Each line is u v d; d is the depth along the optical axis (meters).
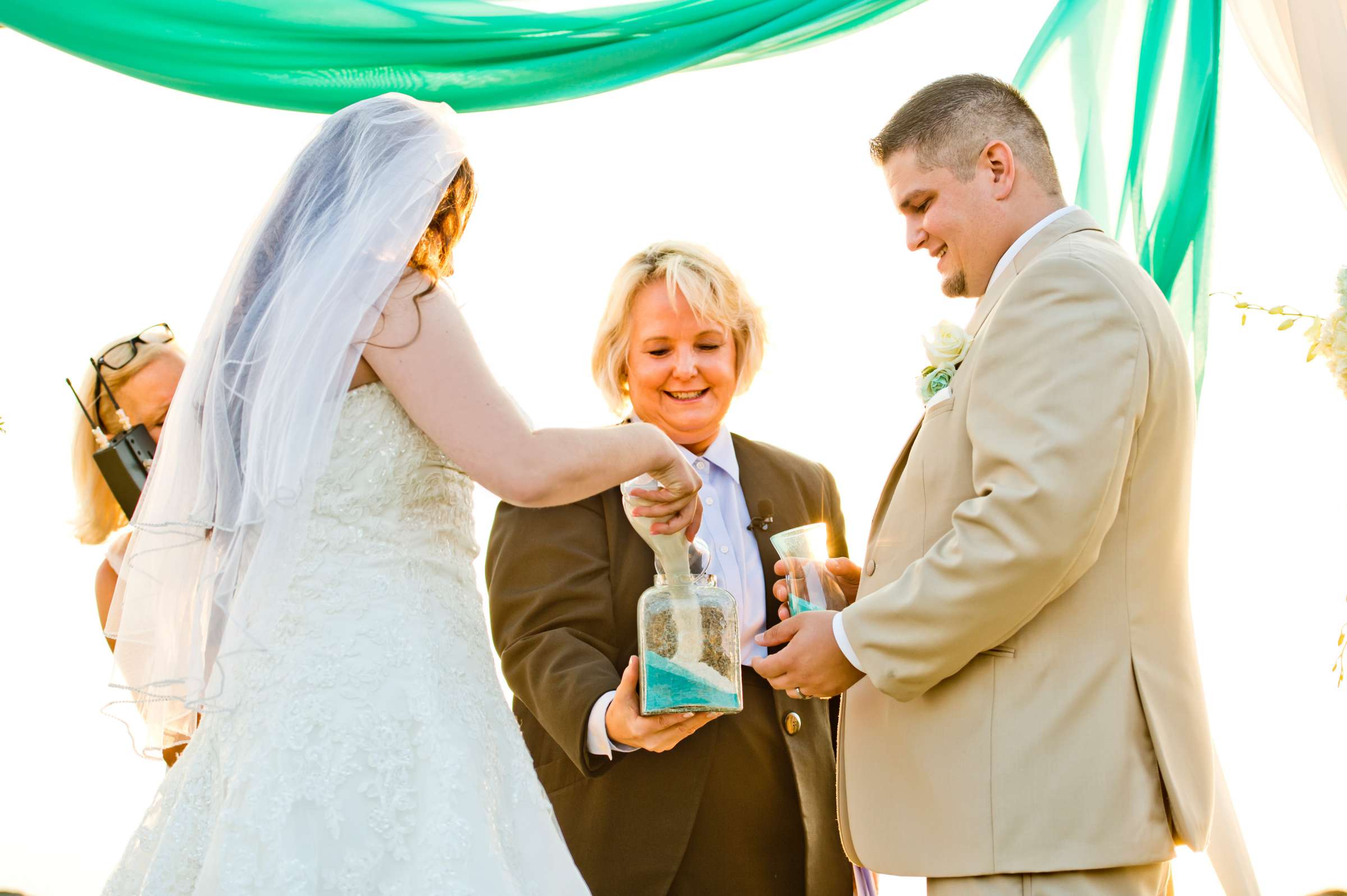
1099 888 2.00
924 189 2.38
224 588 1.83
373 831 1.73
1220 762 2.91
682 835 2.36
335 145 2.02
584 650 2.38
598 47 3.18
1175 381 2.14
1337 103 2.87
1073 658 2.08
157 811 1.89
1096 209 3.18
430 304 1.94
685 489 2.09
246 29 3.06
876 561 2.33
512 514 2.59
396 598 1.87
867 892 2.53
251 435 1.85
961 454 2.22
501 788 1.89
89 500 2.77
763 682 2.50
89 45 3.04
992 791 2.05
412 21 3.09
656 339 2.58
